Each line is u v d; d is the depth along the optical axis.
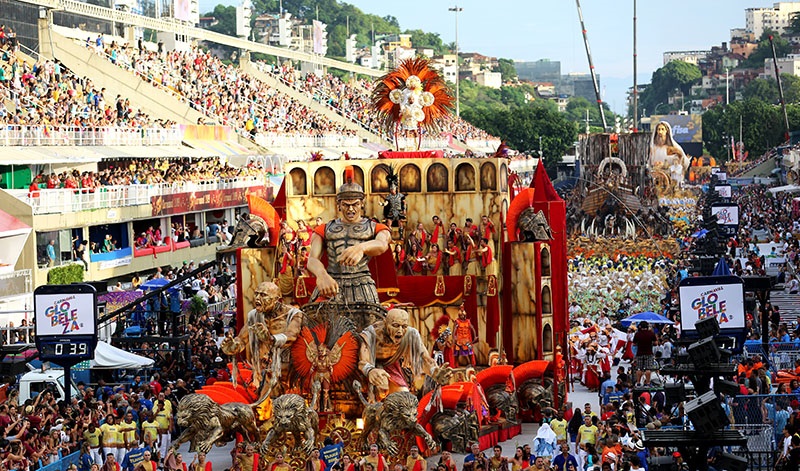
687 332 38.19
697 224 103.56
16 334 45.03
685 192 121.00
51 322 36.84
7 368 40.94
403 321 32.28
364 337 32.31
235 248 38.97
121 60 89.12
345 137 109.25
